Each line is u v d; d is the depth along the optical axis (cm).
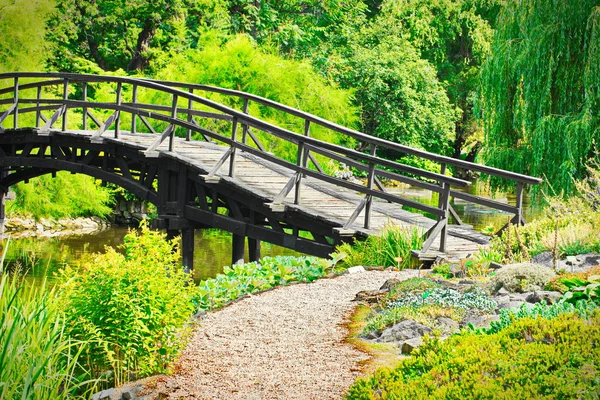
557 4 1781
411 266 1034
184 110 1664
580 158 1683
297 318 768
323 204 1270
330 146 1174
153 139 1611
